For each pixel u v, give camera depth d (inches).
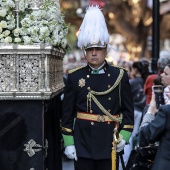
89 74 315.9
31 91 299.3
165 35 1326.3
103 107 312.5
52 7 333.1
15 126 302.2
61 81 374.6
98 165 313.9
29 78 300.4
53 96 311.7
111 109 314.3
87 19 313.1
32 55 299.3
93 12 313.6
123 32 1435.8
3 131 302.5
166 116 282.0
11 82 299.9
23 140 302.5
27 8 327.9
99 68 315.9
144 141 290.5
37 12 321.7
